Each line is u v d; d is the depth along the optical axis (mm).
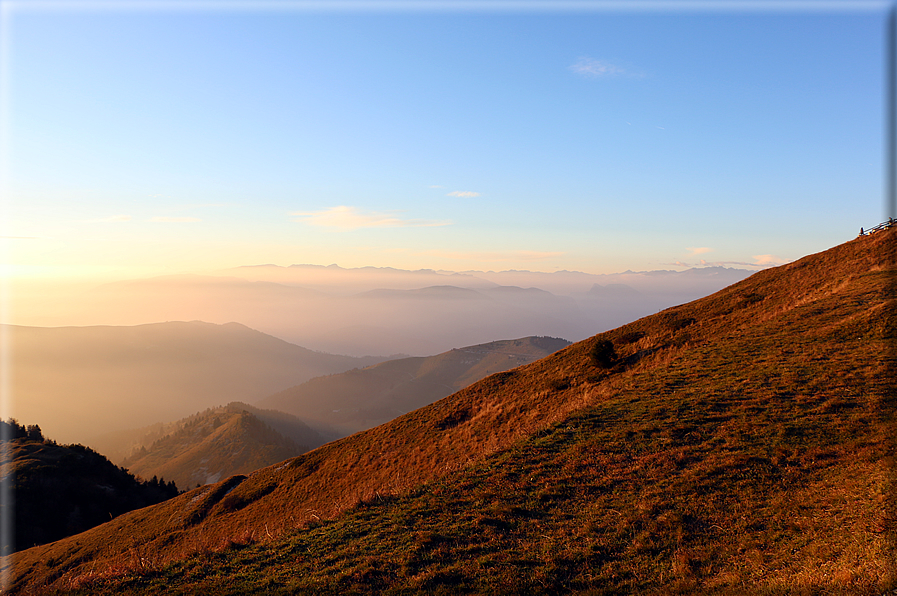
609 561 10477
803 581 8352
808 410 16172
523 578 10086
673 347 32875
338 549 12195
